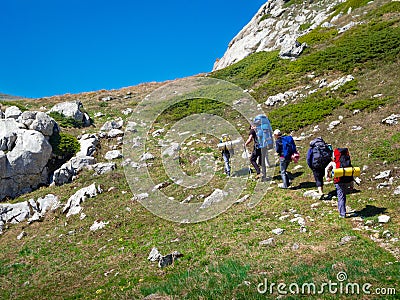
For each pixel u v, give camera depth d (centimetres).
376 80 2523
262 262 941
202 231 1256
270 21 6097
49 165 2231
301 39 4419
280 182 1570
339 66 3134
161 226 1388
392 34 3262
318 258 913
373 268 788
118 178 1992
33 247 1455
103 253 1274
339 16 4694
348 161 1158
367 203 1220
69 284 1104
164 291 825
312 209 1248
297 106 2580
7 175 2019
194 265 1025
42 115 2380
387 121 1825
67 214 1712
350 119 2070
